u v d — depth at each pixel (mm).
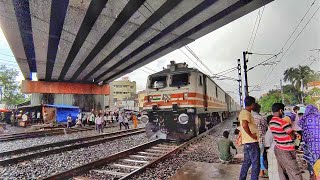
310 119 4188
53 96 33906
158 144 12438
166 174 6652
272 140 5191
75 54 21781
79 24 14211
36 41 17266
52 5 12625
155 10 12531
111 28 15656
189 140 11875
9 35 16312
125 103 76438
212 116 18562
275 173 4918
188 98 12344
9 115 32844
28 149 11453
